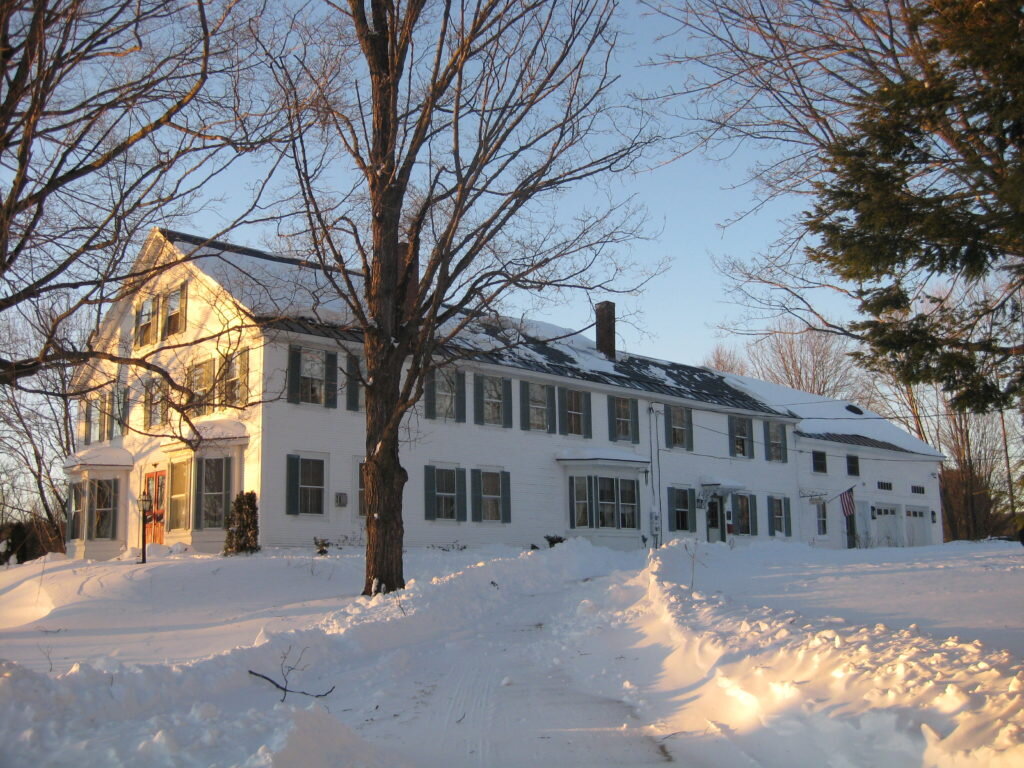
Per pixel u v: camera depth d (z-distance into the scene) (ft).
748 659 26.71
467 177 48.60
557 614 45.91
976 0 25.58
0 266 28.09
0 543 108.17
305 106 36.78
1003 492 31.48
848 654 24.38
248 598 59.06
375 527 51.39
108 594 58.75
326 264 50.88
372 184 51.80
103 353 32.50
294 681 30.19
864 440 143.84
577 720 25.32
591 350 120.37
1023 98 25.90
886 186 28.73
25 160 28.02
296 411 79.51
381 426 52.39
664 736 23.52
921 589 45.37
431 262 49.80
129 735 18.54
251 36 34.81
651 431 112.88
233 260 81.87
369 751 20.13
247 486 78.13
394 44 50.44
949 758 16.97
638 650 34.14
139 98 32.01
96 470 91.97
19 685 20.70
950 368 29.55
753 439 126.52
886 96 28.76
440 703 27.45
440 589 46.19
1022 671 21.12
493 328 55.36
